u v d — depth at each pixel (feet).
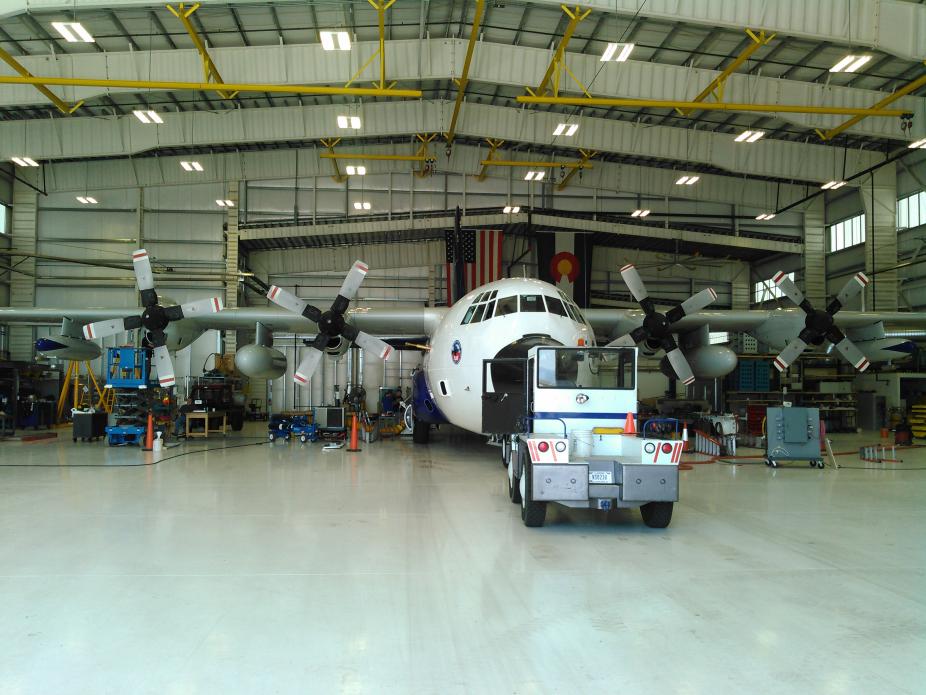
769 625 13.71
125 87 56.95
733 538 22.04
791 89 62.54
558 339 34.58
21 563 18.39
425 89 74.08
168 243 91.09
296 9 57.16
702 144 75.72
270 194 92.84
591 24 58.44
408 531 22.72
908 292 77.46
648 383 98.17
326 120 74.38
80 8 49.39
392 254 99.35
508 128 75.20
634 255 104.01
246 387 97.25
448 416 43.73
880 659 11.94
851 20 51.01
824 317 49.80
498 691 10.56
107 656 11.94
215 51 59.77
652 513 23.12
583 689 10.64
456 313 41.81
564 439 22.54
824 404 83.20
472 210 93.61
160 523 23.90
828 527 23.97
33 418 77.10
